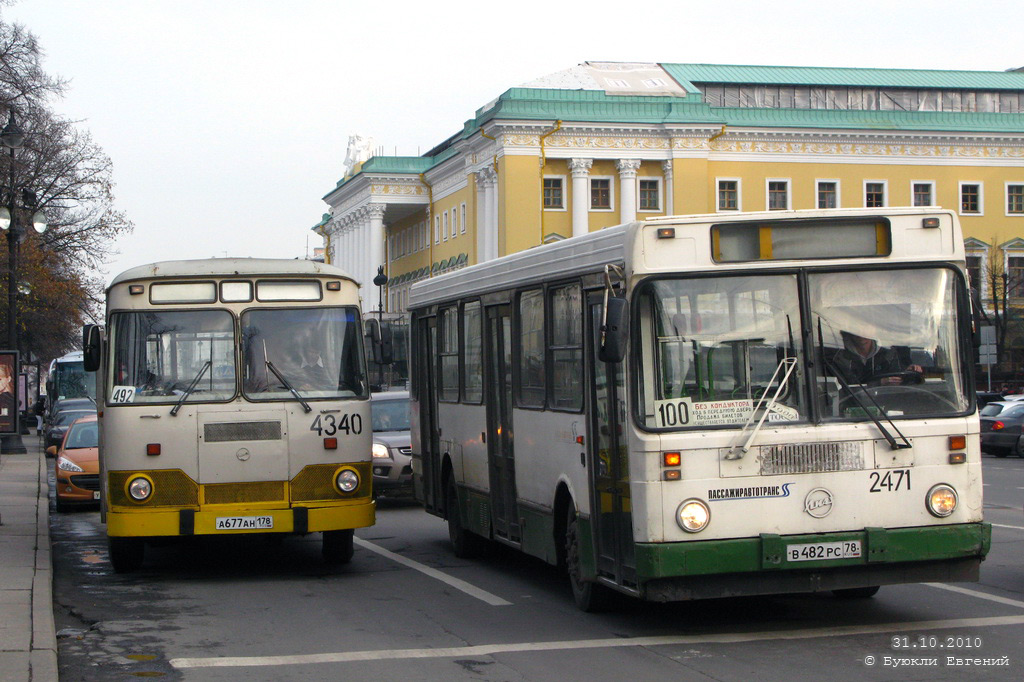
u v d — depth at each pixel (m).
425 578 13.42
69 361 54.88
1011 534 16.19
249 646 9.74
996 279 68.00
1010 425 36.41
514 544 12.72
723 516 9.17
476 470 14.04
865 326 9.42
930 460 9.38
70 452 23.59
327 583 13.16
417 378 16.81
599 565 10.30
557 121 75.12
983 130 81.00
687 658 8.92
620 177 76.88
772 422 9.25
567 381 11.02
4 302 55.28
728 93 81.44
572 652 9.26
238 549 16.45
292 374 13.23
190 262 13.27
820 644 9.30
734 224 9.38
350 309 13.53
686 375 9.26
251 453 13.01
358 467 13.32
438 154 96.31
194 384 13.02
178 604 11.87
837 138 79.81
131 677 8.67
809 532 9.23
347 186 102.56
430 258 93.88
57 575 14.03
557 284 11.24
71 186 57.31
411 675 8.61
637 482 9.20
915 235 9.54
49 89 48.44
